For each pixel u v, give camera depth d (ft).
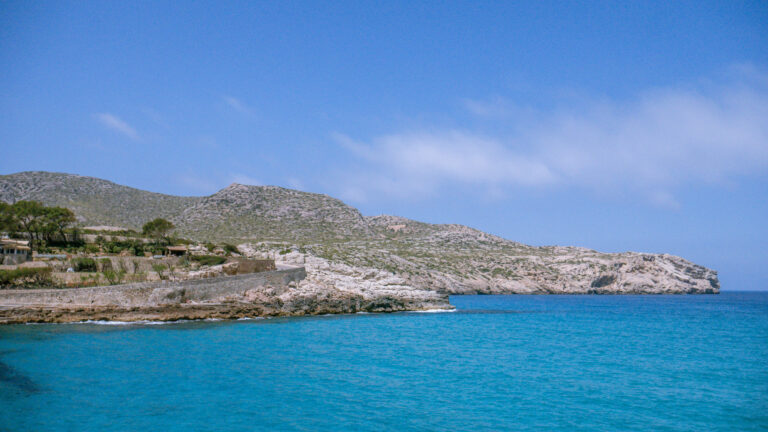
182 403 97.55
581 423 90.94
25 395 100.48
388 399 103.65
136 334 181.16
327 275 323.37
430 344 179.11
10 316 200.75
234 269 290.15
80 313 211.00
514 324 261.03
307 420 89.35
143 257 309.22
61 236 334.65
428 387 114.32
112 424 84.89
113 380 113.50
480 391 111.45
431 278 566.77
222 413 92.07
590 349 174.50
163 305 226.79
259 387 110.73
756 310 435.53
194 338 175.32
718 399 107.45
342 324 235.20
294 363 137.18
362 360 144.15
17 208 329.31
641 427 89.35
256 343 169.48
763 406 102.32
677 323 286.46
